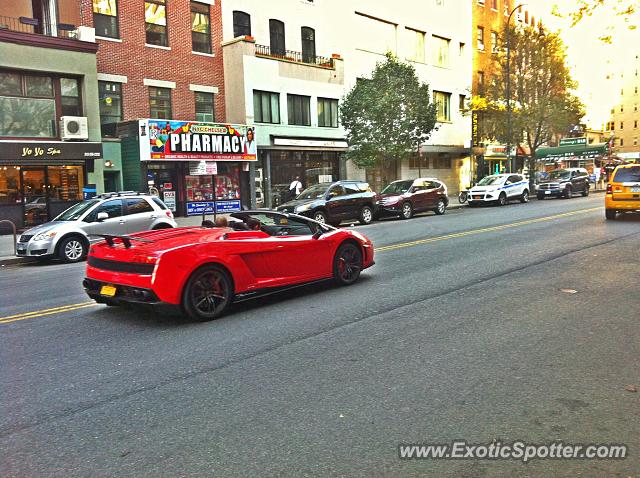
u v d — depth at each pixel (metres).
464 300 7.20
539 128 35.25
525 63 34.31
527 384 4.30
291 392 4.25
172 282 6.18
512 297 7.29
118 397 4.25
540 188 32.53
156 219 14.56
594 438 3.43
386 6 32.91
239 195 25.03
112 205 13.99
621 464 3.13
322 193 19.00
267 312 6.91
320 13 29.33
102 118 21.44
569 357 4.91
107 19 21.45
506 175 29.31
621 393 4.10
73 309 7.39
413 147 27.14
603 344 5.26
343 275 8.37
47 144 18.41
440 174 37.84
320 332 5.91
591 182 46.22
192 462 3.23
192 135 22.22
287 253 7.42
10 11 20.23
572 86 35.28
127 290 6.36
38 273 11.53
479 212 23.84
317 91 28.38
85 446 3.46
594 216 18.77
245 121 24.84
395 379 4.47
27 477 3.11
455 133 38.84
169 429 3.67
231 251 6.73
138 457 3.30
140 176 20.91
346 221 21.48
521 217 19.62
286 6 27.62
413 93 26.38
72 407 4.07
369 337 5.66
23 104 18.62
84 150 19.27
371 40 32.28
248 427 3.67
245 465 3.18
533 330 5.77
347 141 29.25
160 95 23.22
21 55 18.19
